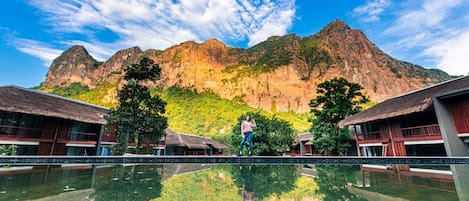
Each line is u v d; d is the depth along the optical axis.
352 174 4.46
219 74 127.19
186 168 5.54
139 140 19.23
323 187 2.97
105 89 92.56
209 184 3.17
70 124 19.58
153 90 108.75
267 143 28.52
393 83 130.00
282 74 123.94
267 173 4.57
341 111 22.14
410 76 139.25
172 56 141.62
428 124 15.63
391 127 18.41
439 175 4.33
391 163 7.20
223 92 113.81
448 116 13.64
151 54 146.88
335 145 21.67
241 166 6.10
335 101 23.11
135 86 18.53
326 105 23.52
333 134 21.91
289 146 36.16
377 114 17.47
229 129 75.75
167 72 127.00
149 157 7.11
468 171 5.14
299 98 111.50
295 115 96.94
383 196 2.45
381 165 6.66
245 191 2.68
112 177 3.85
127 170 4.99
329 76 124.12
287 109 106.12
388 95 121.38
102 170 4.97
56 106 18.02
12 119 15.86
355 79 125.56
